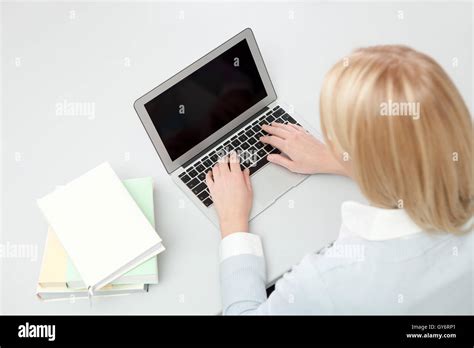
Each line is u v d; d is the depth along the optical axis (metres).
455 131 0.63
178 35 1.13
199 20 1.15
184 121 0.95
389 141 0.62
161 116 0.93
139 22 1.14
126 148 1.00
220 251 0.88
